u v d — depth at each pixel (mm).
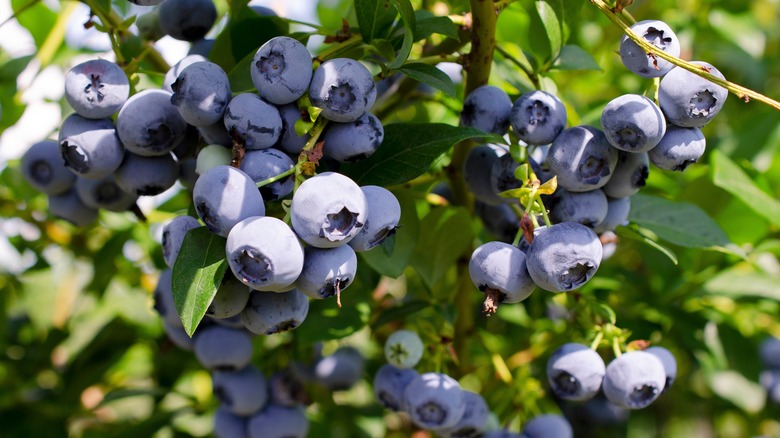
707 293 668
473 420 595
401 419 786
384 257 589
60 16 691
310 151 521
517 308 712
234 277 526
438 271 617
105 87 546
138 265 763
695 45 936
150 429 693
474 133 546
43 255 755
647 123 528
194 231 521
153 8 615
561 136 545
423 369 613
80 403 751
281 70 522
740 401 842
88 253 760
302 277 513
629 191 553
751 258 689
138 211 606
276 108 527
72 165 554
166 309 587
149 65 643
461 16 587
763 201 629
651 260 678
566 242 519
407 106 652
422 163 544
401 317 622
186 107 528
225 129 536
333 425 748
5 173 709
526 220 526
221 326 618
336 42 571
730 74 988
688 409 941
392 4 544
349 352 678
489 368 695
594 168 542
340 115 525
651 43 532
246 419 647
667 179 681
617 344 583
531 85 622
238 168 522
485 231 651
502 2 568
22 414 746
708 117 530
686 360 844
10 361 793
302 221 506
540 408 651
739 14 885
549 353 667
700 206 673
